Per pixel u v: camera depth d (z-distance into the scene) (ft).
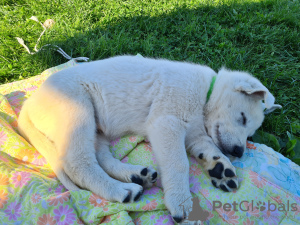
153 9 3.15
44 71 2.21
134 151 1.64
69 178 1.41
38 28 2.85
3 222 1.21
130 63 1.69
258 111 1.62
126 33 2.79
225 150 1.56
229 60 2.44
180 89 1.57
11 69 2.38
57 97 1.50
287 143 1.79
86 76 1.62
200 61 2.48
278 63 2.54
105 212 1.26
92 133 1.49
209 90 1.66
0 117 1.70
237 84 1.57
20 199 1.30
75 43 2.66
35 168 1.51
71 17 3.02
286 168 1.51
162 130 1.48
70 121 1.45
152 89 1.60
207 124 1.65
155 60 1.77
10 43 2.59
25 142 1.59
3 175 1.38
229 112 1.58
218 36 2.74
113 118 1.64
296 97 2.23
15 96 1.99
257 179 1.41
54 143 1.48
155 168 1.52
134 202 1.31
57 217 1.23
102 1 3.27
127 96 1.62
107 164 1.47
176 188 1.32
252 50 2.67
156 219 1.28
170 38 2.77
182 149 1.44
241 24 2.88
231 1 3.34
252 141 1.84
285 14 3.11
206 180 1.46
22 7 3.11
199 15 3.14
